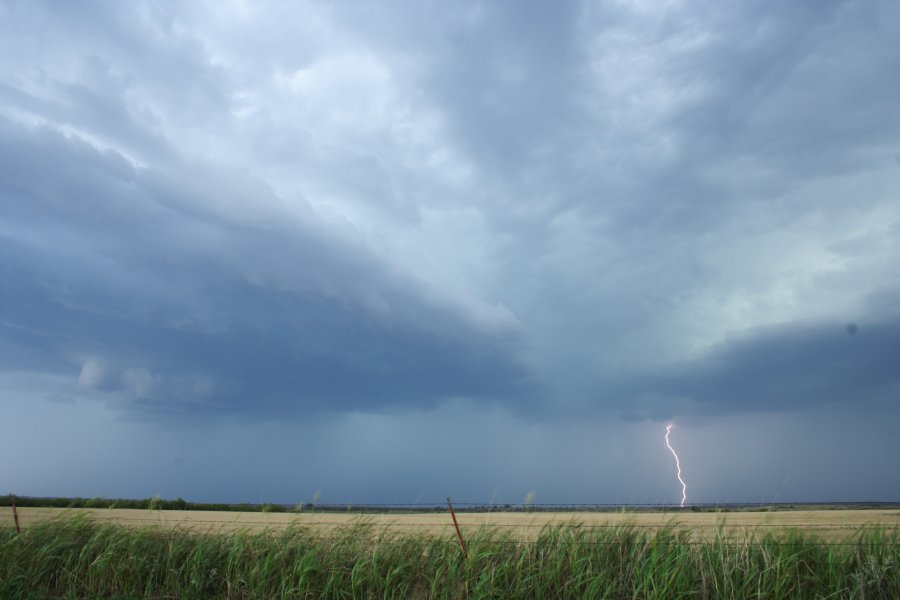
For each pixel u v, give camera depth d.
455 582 11.48
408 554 12.47
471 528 13.72
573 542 11.83
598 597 10.77
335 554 12.51
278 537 13.48
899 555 10.91
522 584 11.08
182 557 13.31
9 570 13.00
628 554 11.83
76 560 13.41
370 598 11.34
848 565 11.10
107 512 18.44
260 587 11.87
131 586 12.62
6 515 18.94
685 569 10.91
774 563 10.70
